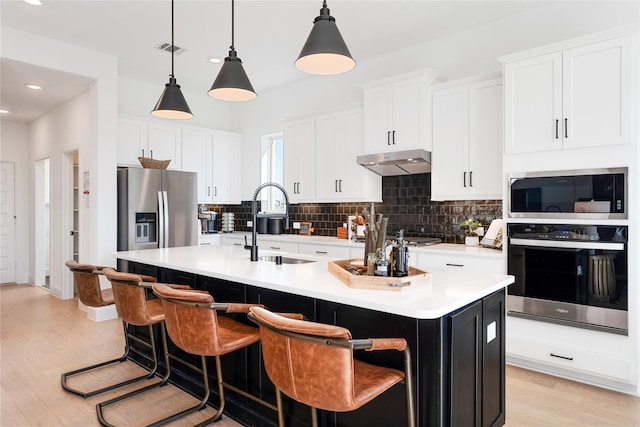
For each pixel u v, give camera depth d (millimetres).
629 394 2584
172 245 4805
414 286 1816
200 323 1849
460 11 3523
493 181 3400
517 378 2830
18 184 6379
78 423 2230
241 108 6258
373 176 4438
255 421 2203
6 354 3250
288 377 1417
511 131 3049
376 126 4094
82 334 3754
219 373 2186
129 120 4934
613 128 2596
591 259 2678
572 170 2770
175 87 3051
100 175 4297
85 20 3621
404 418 1682
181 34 3932
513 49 3623
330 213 5156
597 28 3191
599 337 2658
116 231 4414
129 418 2287
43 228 6230
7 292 5637
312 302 1948
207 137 5746
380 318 1696
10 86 4480
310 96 5328
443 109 3701
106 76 4363
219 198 5883
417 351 1579
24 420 2258
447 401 1577
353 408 1333
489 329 1922
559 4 3373
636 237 2525
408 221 4363
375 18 3641
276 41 4125
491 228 3471
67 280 5188
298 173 5035
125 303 2367
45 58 3928
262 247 5109
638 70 2562
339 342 1273
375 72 4629
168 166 5297
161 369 2910
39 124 5969
